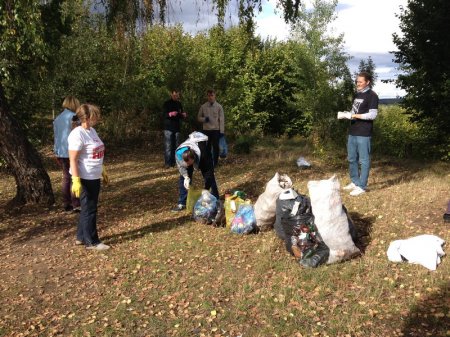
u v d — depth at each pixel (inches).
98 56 630.5
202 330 149.9
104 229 269.0
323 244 192.4
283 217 204.8
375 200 281.4
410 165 450.9
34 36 301.0
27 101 500.7
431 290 161.5
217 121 461.1
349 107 574.2
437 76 491.8
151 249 227.5
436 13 473.4
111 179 433.1
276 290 172.4
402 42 514.9
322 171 420.2
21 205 324.5
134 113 705.0
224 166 474.0
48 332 155.6
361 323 145.6
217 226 258.5
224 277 188.1
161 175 439.8
